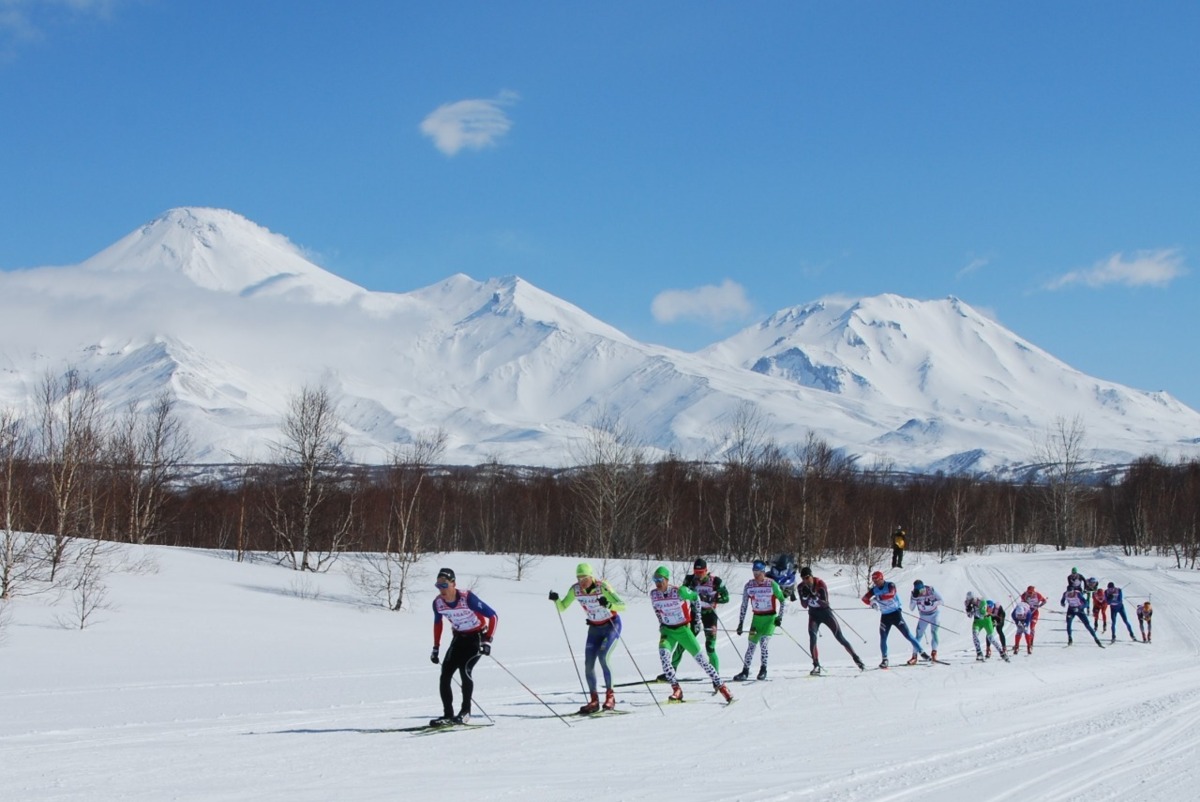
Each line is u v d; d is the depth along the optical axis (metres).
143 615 30.14
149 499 57.06
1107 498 117.31
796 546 61.94
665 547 68.12
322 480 49.84
